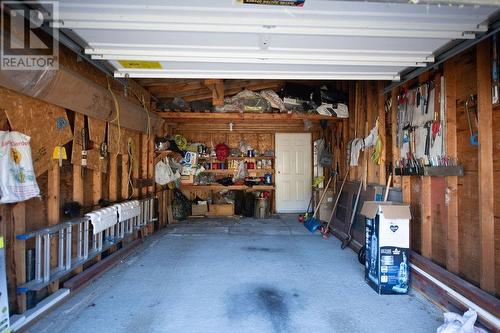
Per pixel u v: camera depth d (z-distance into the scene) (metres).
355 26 1.82
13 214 2.04
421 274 2.66
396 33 1.88
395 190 3.34
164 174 5.21
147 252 3.95
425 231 2.80
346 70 2.62
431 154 2.71
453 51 2.15
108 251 3.47
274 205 6.99
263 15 1.71
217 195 6.93
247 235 4.90
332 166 5.70
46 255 2.22
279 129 6.77
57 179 2.46
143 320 2.21
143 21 1.75
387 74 2.76
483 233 2.09
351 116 4.78
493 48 2.05
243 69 2.60
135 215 3.81
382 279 2.66
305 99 4.82
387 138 3.65
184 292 2.69
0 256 1.77
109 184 3.53
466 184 2.33
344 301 2.53
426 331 2.08
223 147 6.62
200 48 2.15
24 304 2.08
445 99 2.51
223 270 3.25
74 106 2.61
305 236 4.84
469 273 2.29
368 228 2.89
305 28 1.84
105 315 2.28
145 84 4.28
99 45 2.12
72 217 2.72
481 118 2.11
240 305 2.45
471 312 1.98
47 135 2.35
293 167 7.02
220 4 1.59
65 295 2.47
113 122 3.39
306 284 2.88
